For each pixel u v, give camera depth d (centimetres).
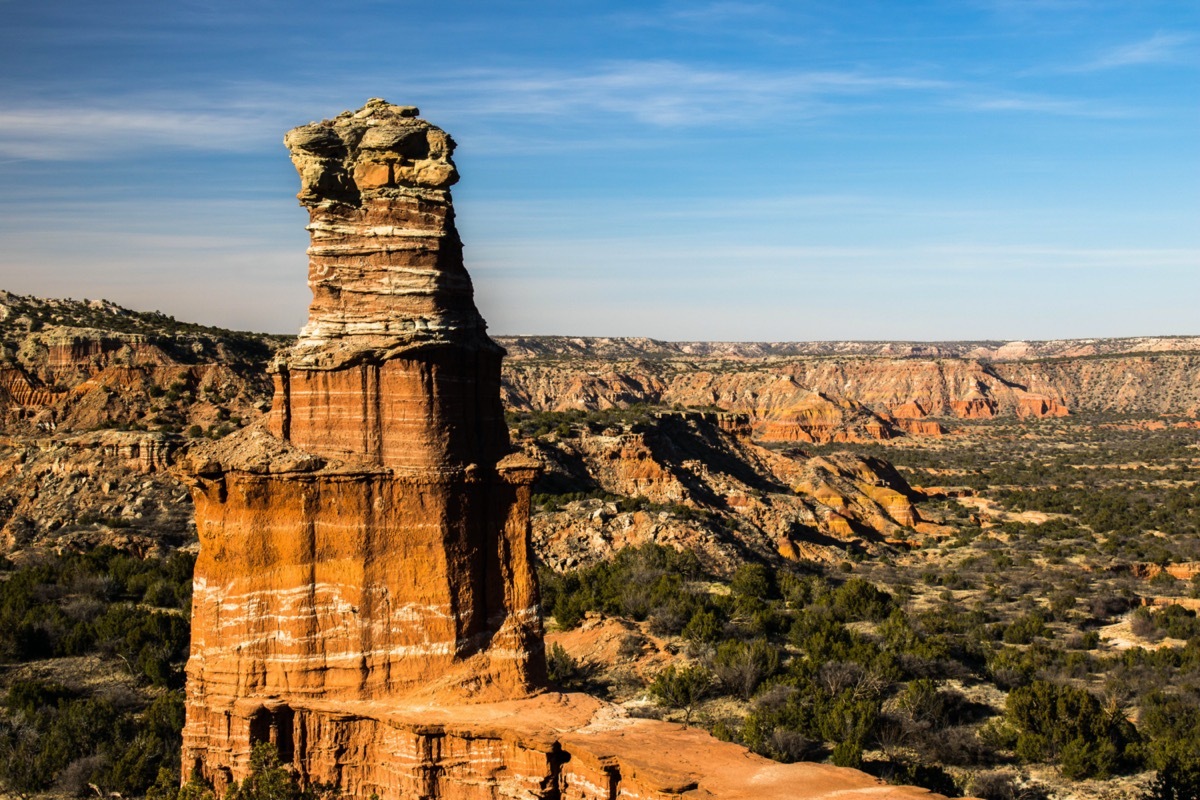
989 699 5238
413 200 2562
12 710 4891
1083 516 14438
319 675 2528
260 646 2542
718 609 6456
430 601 2550
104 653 5753
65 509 9838
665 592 6619
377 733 2455
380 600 2541
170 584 7100
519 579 2672
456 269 2650
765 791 2141
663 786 2119
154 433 10812
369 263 2580
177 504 9956
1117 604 8631
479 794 2370
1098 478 19250
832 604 7150
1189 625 7394
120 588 7375
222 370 13400
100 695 5091
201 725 2564
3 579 7700
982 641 6762
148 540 8894
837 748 4153
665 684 4878
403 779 2411
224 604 2564
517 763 2359
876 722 4562
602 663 5447
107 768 4150
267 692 2538
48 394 12738
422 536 2550
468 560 2600
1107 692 5478
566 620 6106
